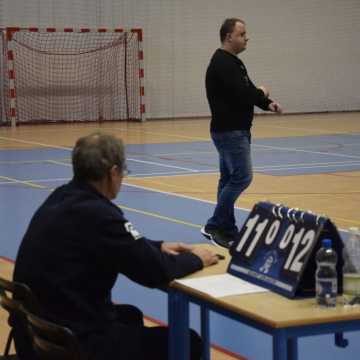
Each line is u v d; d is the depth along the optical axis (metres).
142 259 4.16
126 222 4.21
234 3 29.98
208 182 14.89
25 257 4.26
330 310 3.70
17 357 4.56
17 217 11.73
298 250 3.99
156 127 26.59
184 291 4.17
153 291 7.86
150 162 17.70
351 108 32.56
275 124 27.58
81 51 28.05
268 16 30.56
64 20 27.73
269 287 4.06
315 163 17.36
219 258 4.71
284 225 4.19
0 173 16.17
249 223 4.46
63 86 28.00
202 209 12.26
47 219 4.24
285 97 31.36
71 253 4.16
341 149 19.94
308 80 31.64
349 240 4.00
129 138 22.98
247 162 9.59
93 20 28.19
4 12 26.89
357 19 32.12
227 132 9.48
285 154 18.98
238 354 6.06
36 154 19.19
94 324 4.19
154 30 29.08
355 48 32.25
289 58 31.16
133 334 4.32
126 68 28.84
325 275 3.76
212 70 9.44
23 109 27.47
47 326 3.88
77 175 4.32
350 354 6.06
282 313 3.67
